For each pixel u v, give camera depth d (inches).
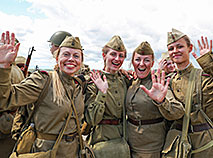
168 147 91.5
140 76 103.2
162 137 98.9
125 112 107.8
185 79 94.1
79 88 89.3
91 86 101.3
